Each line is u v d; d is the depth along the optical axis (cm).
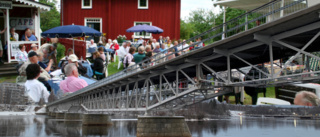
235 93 2173
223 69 1748
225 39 1400
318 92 2259
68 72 2373
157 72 1872
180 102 1994
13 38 3159
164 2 4925
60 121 1862
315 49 1401
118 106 2192
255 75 1641
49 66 2581
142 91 1997
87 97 2486
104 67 2791
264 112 2200
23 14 3403
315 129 1549
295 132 1439
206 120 2025
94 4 4922
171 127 1135
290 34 1274
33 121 1848
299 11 1140
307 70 1457
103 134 1321
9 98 2320
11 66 3048
